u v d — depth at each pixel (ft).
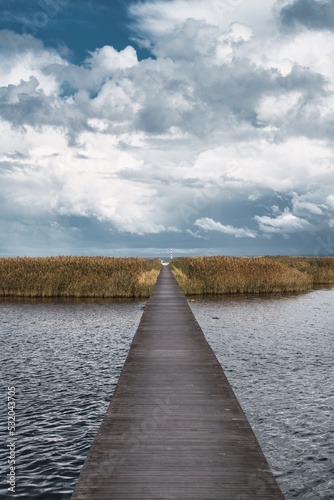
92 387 35.09
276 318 68.54
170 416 18.49
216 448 15.31
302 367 41.19
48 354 45.70
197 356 29.60
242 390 34.63
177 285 91.40
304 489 20.83
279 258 180.45
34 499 19.26
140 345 33.14
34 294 94.58
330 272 147.84
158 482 12.92
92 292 94.02
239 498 12.05
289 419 28.99
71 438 25.52
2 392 33.71
